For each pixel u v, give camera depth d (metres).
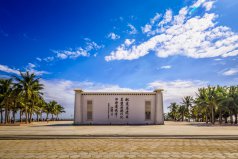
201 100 60.09
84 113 47.22
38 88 56.31
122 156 9.61
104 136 17.70
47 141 15.08
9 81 55.25
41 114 95.44
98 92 47.47
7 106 57.50
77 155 9.82
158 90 47.22
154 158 9.23
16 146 12.63
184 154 10.05
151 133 20.19
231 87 59.47
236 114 60.00
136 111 47.22
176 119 117.69
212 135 17.81
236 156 9.59
